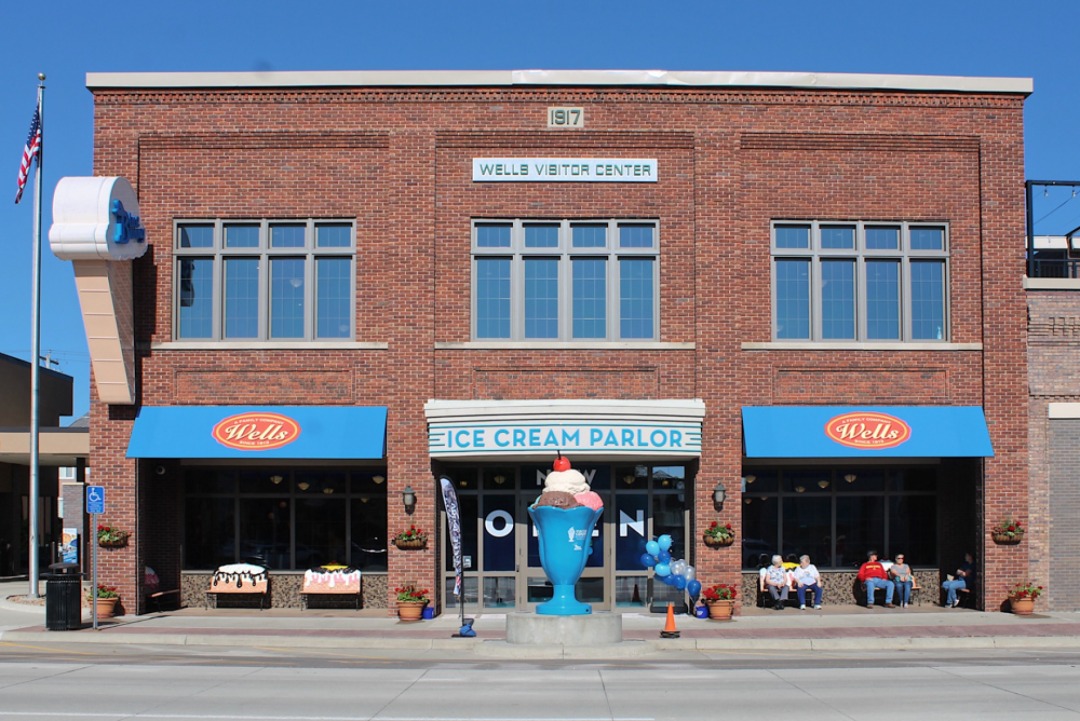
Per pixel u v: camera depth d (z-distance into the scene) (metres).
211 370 23.33
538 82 23.44
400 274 23.23
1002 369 23.66
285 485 25.02
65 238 21.38
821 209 23.70
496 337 23.45
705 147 23.52
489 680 15.12
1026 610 22.84
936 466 25.06
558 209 23.48
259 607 24.44
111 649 19.22
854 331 23.84
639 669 16.41
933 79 23.83
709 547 22.89
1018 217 23.91
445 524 23.81
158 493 24.48
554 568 19.17
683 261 23.45
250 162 23.61
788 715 12.12
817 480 25.03
